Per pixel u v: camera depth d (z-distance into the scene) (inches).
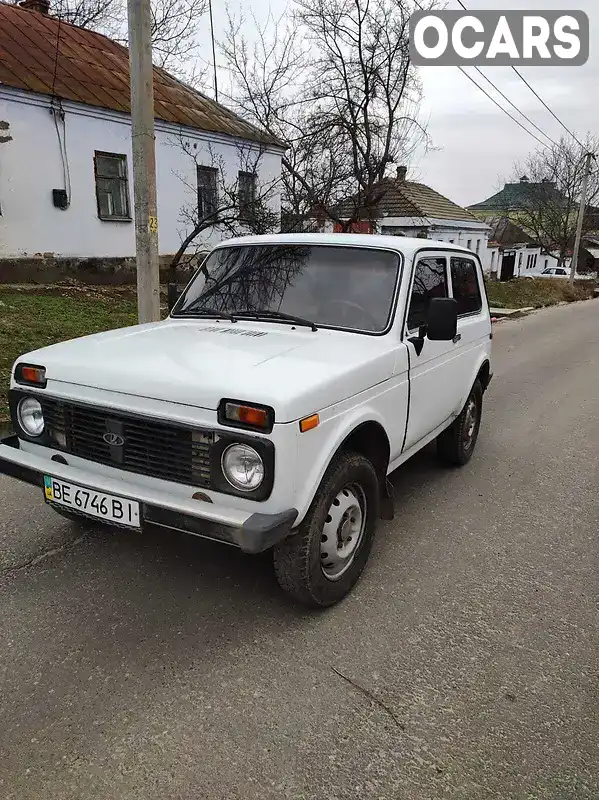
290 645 109.9
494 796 81.1
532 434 252.2
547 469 209.9
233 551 142.2
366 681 101.7
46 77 496.1
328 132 655.8
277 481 96.9
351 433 117.0
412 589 130.6
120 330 144.3
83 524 152.6
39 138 481.4
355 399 116.2
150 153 233.9
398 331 137.0
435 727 92.4
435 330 134.0
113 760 84.4
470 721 93.8
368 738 89.7
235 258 158.6
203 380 101.9
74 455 116.3
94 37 625.6
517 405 302.8
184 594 124.6
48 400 117.4
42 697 95.3
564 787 82.9
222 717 92.7
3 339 284.5
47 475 115.6
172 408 103.0
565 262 2111.2
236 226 594.2
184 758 85.0
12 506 161.2
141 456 107.9
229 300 151.1
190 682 99.8
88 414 112.5
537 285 1130.7
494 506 176.7
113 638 110.0
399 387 135.4
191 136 601.0
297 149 675.4
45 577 129.0
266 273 151.2
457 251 180.7
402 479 195.9
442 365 162.6
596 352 484.4
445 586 132.4
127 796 79.0
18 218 477.7
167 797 79.0
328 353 120.4
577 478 201.9
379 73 687.1
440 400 165.8
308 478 103.5
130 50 224.8
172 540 146.4
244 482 98.3
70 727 89.7
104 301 436.8
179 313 155.5
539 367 412.2
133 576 130.4
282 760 85.3
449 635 115.0
